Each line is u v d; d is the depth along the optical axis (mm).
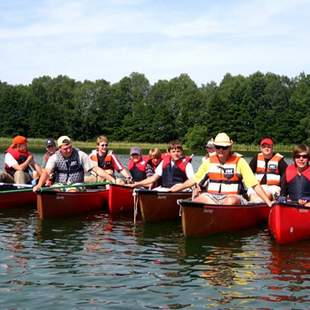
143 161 11516
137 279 7520
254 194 10070
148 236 9219
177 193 10219
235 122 59656
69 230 9500
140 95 81688
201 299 7070
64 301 6992
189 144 59781
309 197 9141
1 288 7234
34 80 97625
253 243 8891
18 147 11398
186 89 75875
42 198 10078
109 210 10727
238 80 75750
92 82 83875
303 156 9047
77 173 10531
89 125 71562
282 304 6977
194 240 9008
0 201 10867
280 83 73188
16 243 8734
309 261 8141
